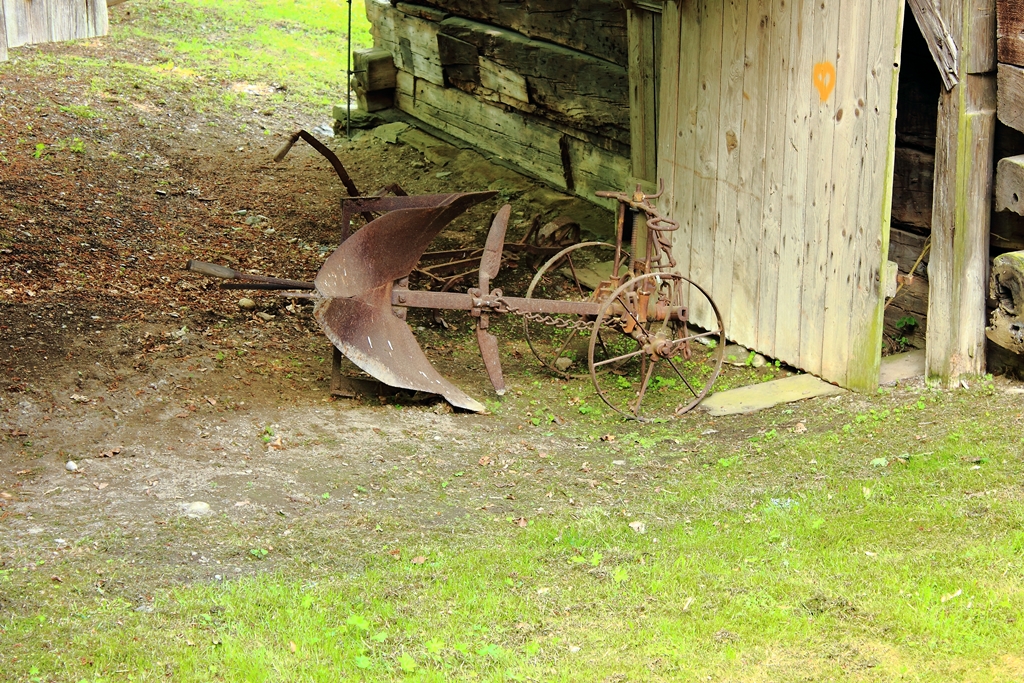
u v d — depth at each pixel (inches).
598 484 235.3
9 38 203.5
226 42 709.9
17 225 364.5
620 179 433.4
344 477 232.8
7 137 460.8
